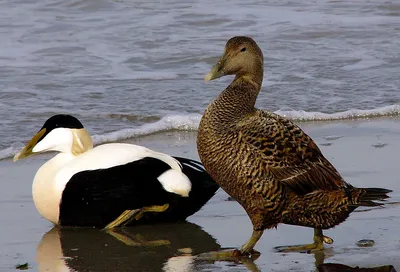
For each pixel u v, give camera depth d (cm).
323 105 1628
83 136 1081
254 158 876
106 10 2370
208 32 2180
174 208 1049
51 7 2370
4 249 970
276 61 1925
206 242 999
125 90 1711
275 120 905
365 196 891
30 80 1769
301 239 988
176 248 980
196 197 1054
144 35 2130
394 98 1670
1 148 1373
